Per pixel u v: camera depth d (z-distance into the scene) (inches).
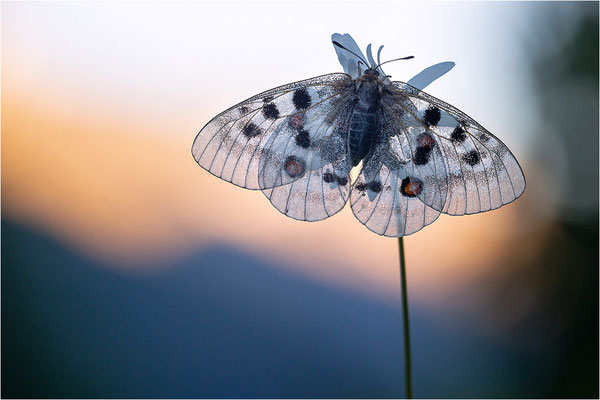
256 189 15.1
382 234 15.2
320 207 15.3
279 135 15.2
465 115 15.1
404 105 15.3
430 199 15.2
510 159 14.9
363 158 15.3
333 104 15.4
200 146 15.0
